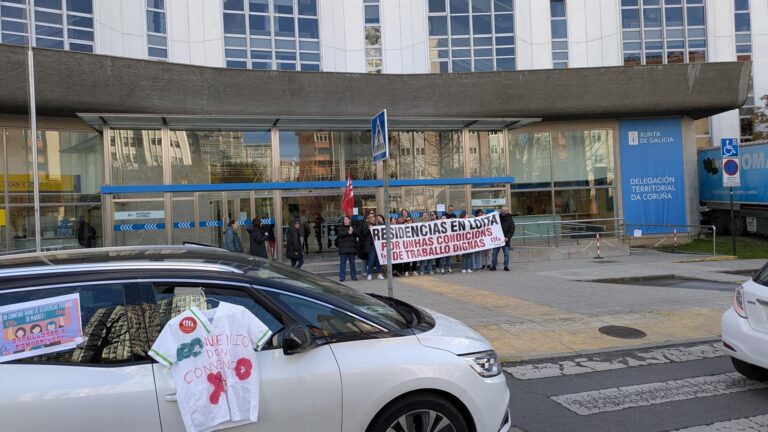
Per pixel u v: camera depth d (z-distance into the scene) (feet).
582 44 73.87
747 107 85.56
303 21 66.33
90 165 55.52
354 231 44.21
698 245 65.72
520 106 63.36
